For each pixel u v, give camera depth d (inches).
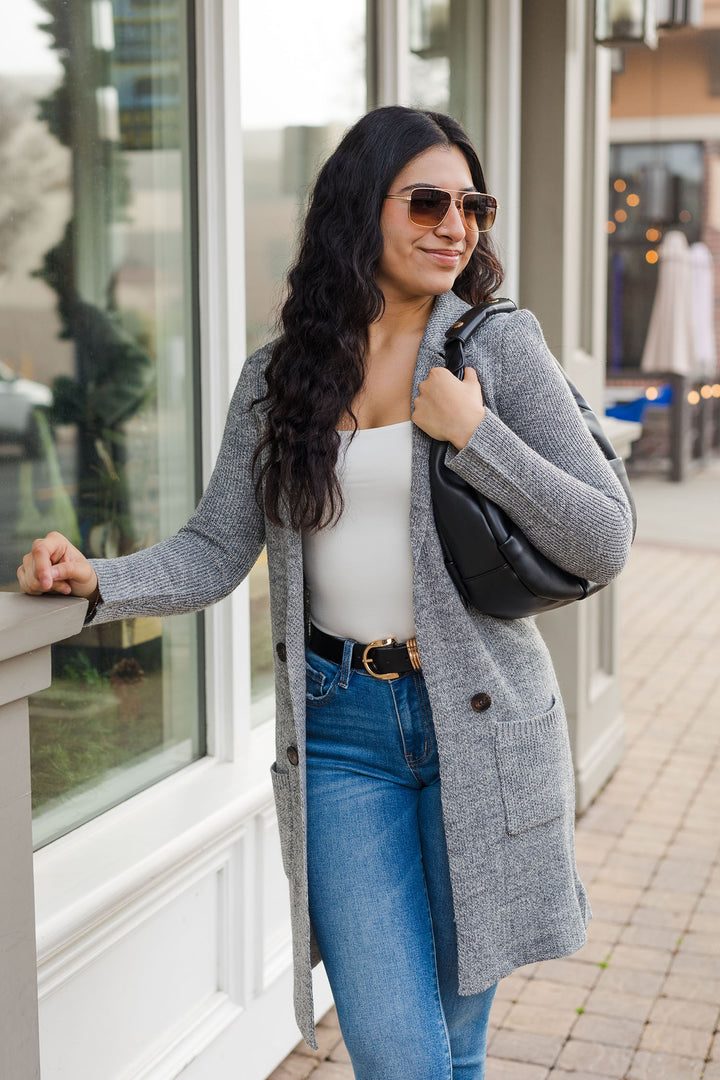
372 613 67.5
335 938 67.4
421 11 136.3
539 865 68.5
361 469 66.1
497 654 67.2
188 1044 95.0
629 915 136.3
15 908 51.4
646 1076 105.7
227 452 72.7
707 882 144.5
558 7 151.3
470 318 66.8
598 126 165.6
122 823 92.4
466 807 65.9
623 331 515.5
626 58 502.6
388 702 67.4
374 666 67.5
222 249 102.0
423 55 137.6
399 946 66.1
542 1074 106.0
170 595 70.2
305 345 67.9
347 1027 66.6
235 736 105.6
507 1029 113.5
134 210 95.9
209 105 100.0
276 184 114.6
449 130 69.3
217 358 103.3
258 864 103.3
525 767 67.0
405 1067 64.4
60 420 89.7
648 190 461.7
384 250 67.6
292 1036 110.3
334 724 69.5
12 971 51.5
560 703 70.8
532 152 155.7
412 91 135.8
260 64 111.0
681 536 367.6
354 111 127.3
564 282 156.7
